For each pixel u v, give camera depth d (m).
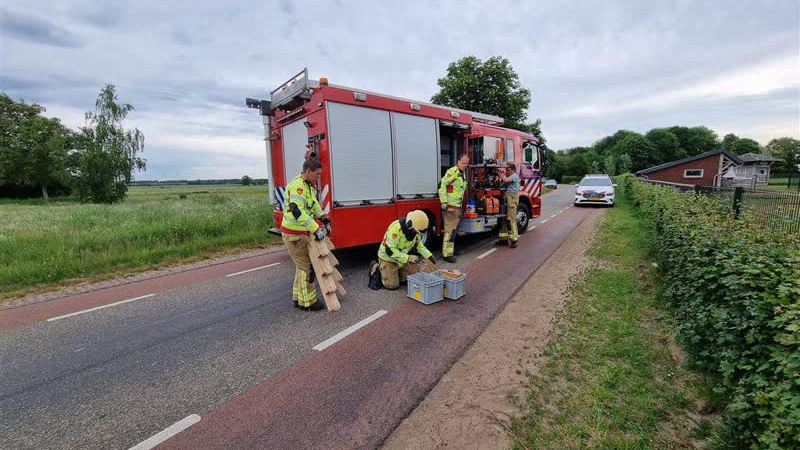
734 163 37.00
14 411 2.69
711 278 3.12
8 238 8.27
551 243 8.57
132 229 8.95
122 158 31.28
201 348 3.65
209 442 2.35
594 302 4.60
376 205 6.41
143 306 4.86
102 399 2.84
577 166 79.94
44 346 3.74
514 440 2.31
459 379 3.03
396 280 5.38
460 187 6.82
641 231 9.58
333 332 3.96
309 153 6.04
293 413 2.62
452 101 26.25
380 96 6.37
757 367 2.22
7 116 39.53
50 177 39.56
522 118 26.47
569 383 2.92
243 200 17.22
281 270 6.62
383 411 2.63
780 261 2.79
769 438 1.73
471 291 5.24
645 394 2.74
